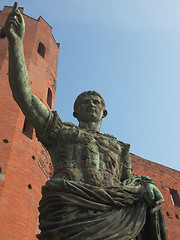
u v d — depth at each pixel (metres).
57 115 5.38
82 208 4.31
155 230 4.67
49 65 29.64
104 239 4.10
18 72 4.95
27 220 17.31
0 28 30.25
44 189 4.62
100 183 4.79
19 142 20.56
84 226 4.14
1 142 19.70
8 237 15.84
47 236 4.19
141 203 4.75
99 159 5.17
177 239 24.80
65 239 4.11
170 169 30.52
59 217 4.22
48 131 5.29
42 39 31.12
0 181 17.67
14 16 5.07
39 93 25.58
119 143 5.80
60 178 4.65
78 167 4.95
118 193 4.56
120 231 4.23
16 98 5.05
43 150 22.47
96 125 6.17
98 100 6.41
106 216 4.30
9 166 18.72
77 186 4.44
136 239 4.72
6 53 26.45
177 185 29.39
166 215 26.22
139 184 5.10
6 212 16.66
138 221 4.47
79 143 5.25
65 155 5.11
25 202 17.95
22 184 18.62
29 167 19.94
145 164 29.52
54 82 29.20
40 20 32.84
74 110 6.52
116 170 5.31
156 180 28.77
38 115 5.21
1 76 24.09
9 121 21.16
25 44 28.88
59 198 4.36
